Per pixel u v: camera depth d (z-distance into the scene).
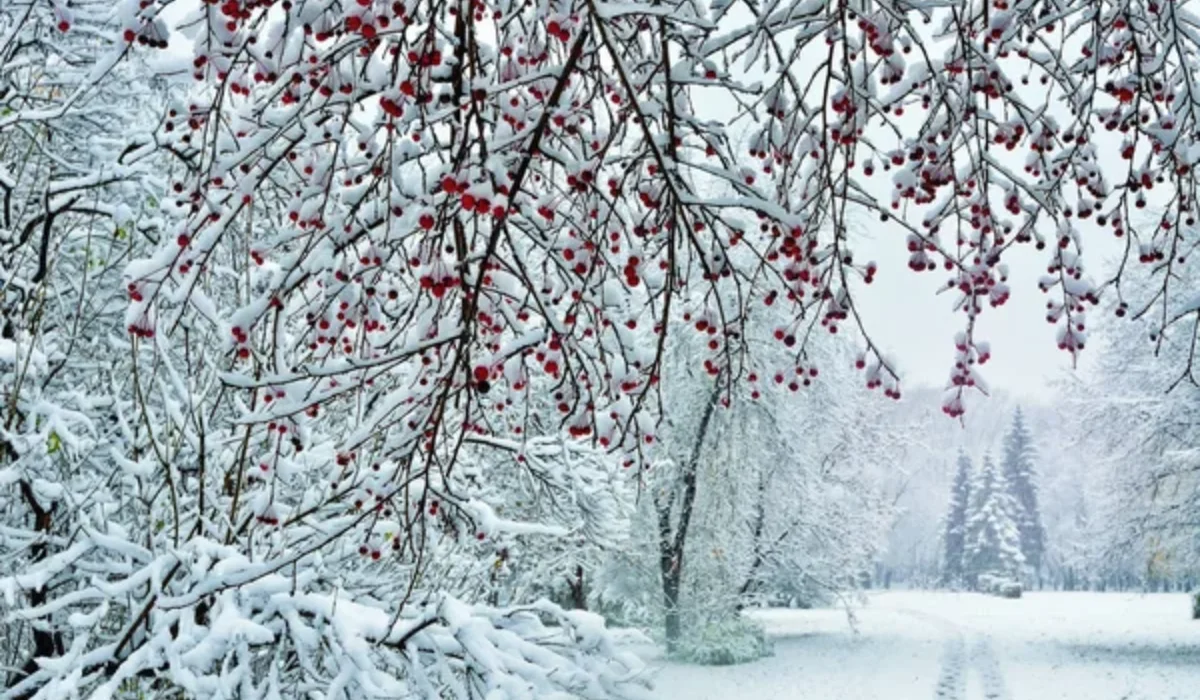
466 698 4.24
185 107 2.68
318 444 5.54
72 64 5.74
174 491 4.55
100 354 6.23
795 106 2.87
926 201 3.19
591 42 2.65
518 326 2.69
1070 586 64.81
